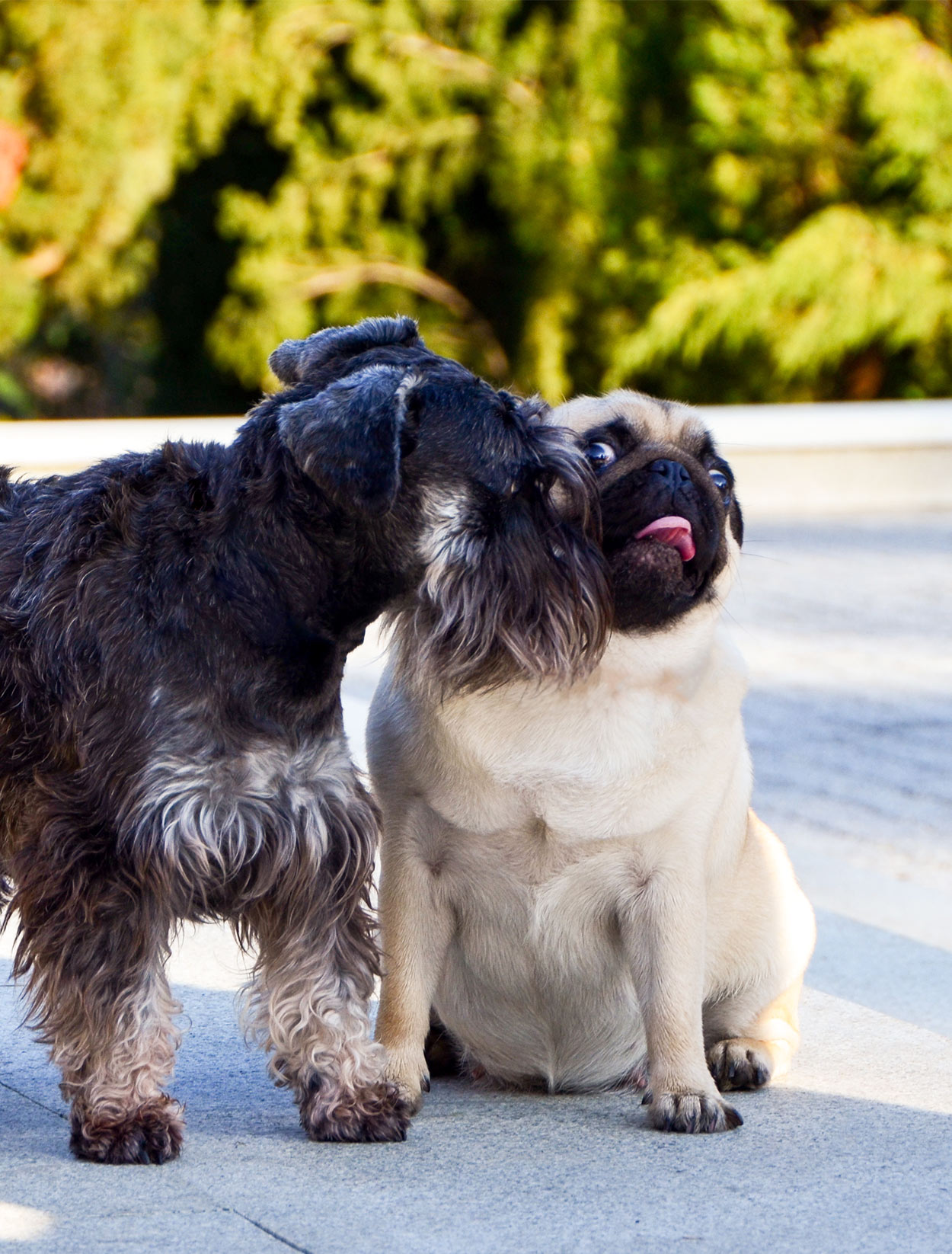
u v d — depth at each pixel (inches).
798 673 430.9
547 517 156.3
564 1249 126.2
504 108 1068.5
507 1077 179.6
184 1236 126.2
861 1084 172.4
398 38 1053.8
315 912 153.6
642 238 1071.0
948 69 1018.1
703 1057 164.6
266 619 145.3
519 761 159.2
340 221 1072.8
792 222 1072.8
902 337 1025.5
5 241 1031.6
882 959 217.3
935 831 295.7
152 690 143.3
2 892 170.7
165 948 147.6
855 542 628.1
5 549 154.5
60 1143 148.8
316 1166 144.4
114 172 1007.6
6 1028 182.5
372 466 139.3
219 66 1016.2
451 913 170.4
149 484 152.3
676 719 160.7
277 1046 156.0
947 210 1027.9
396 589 151.3
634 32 1055.6
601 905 166.4
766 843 183.9
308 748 149.9
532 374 1085.8
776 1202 137.8
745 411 755.4
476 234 1156.5
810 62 1045.2
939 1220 134.3
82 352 1198.9
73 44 992.2
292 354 162.4
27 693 148.2
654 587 161.0
